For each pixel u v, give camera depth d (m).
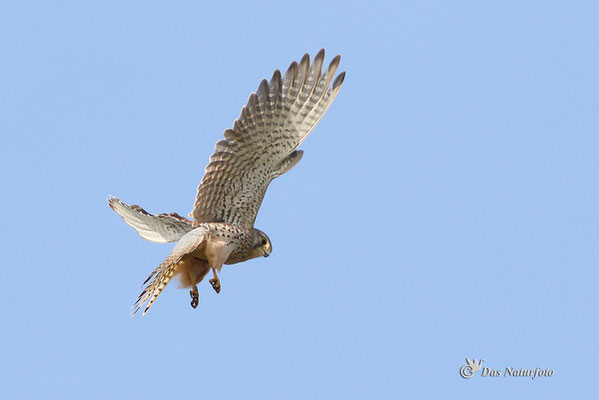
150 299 14.09
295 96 15.37
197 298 14.74
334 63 15.62
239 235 15.07
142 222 15.03
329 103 15.79
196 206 15.01
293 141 15.62
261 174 15.48
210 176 15.06
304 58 15.33
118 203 14.81
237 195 15.30
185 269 14.70
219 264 14.68
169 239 15.17
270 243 15.61
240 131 15.06
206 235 14.57
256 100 15.02
